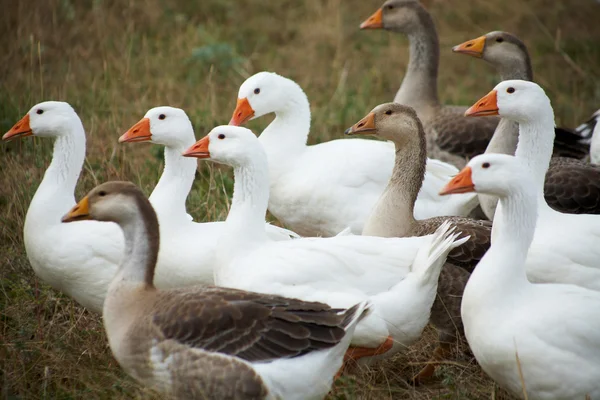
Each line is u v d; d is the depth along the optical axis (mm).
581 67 20922
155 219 8781
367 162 12195
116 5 22109
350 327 8047
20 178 13766
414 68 16484
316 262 9305
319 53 21641
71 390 9070
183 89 18688
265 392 7844
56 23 20328
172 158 11219
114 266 10344
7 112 16328
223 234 9859
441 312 10297
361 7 23875
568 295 8266
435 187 12320
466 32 22953
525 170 8531
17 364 9539
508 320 8195
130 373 8352
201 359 7879
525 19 23281
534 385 8102
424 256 9250
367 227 11250
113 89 17812
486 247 10141
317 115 17844
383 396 9156
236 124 12445
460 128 14859
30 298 11086
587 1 23672
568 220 9977
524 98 10484
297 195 12258
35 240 10531
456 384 9352
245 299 8195
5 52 19250
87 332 10297
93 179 13969
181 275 10562
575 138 14492
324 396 8344
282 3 24062
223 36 21953
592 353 7984
